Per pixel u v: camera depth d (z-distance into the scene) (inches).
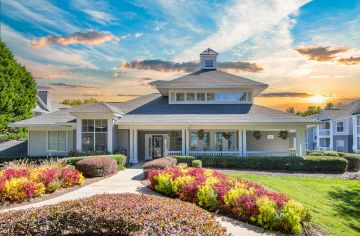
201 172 479.2
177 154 904.3
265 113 927.0
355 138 1694.1
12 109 1253.7
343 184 603.8
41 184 430.0
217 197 353.4
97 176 613.0
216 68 1165.1
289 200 324.5
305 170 789.9
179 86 992.9
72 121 897.5
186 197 385.1
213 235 190.9
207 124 864.3
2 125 1198.3
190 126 883.4
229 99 1018.7
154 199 271.1
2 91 1179.3
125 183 540.7
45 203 386.6
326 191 532.4
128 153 926.4
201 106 1001.5
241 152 885.8
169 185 433.4
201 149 975.6
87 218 230.7
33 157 887.7
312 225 319.3
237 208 318.3
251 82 1002.7
